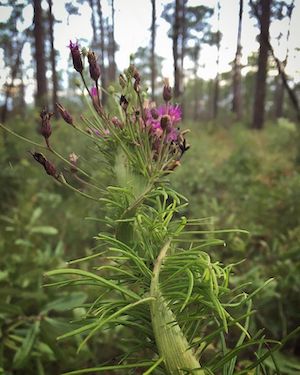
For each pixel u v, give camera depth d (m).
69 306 0.33
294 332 0.09
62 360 0.31
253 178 0.88
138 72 0.14
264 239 0.54
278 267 0.40
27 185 0.69
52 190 0.73
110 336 0.34
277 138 1.39
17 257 0.42
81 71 0.13
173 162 0.13
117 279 0.12
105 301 0.11
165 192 0.13
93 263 0.43
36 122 1.03
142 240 0.12
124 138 0.13
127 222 0.12
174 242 0.12
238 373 0.10
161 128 0.13
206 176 0.90
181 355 0.10
